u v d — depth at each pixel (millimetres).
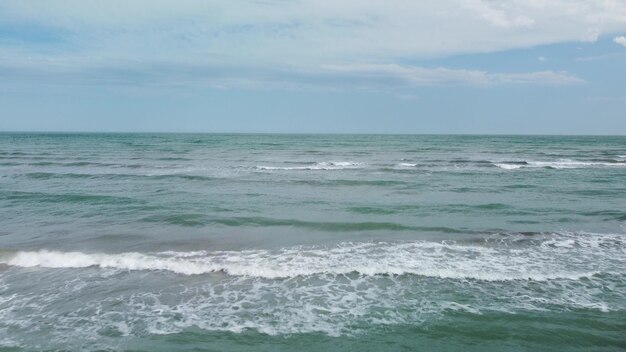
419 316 6820
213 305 7250
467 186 21109
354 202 16797
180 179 23641
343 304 7281
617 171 27906
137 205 16031
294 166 31328
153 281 8336
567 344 5938
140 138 104750
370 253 10078
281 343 5996
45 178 23984
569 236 11609
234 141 85375
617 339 6039
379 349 5844
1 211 14969
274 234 11969
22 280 8359
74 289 7938
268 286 8078
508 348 5867
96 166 31219
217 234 11977
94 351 5805
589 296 7531
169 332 6316
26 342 6062
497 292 7746
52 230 12367
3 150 50344
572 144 73188
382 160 36875
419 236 11680
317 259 9617
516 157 40312
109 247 10664
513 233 11938
